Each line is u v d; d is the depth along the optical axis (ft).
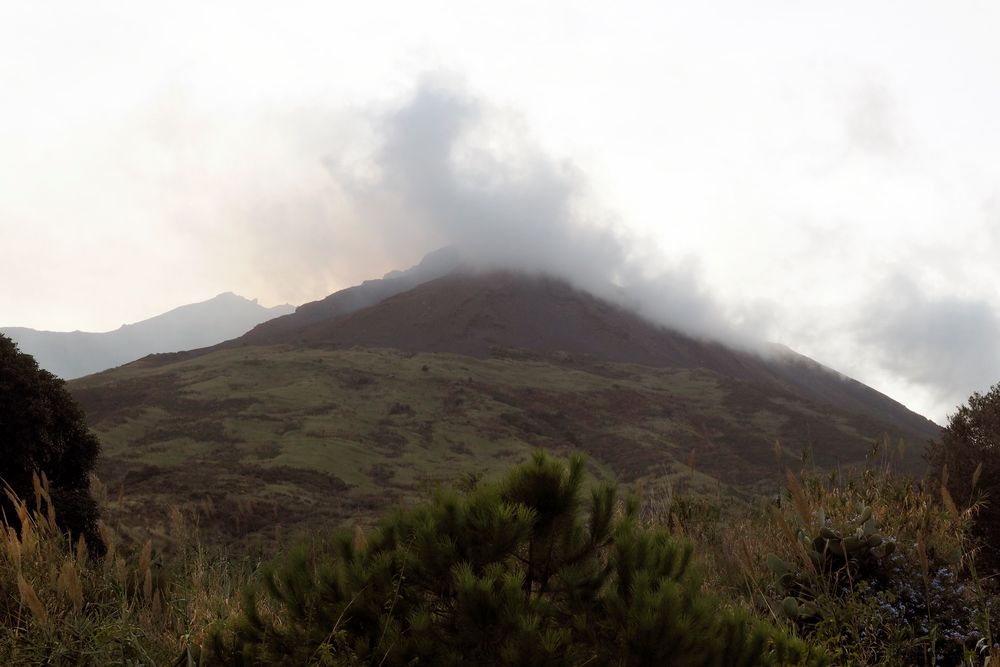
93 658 9.42
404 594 9.02
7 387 55.57
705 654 8.22
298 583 9.45
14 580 11.38
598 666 8.21
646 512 17.85
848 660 11.14
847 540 14.80
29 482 54.08
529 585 9.46
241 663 9.21
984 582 15.74
